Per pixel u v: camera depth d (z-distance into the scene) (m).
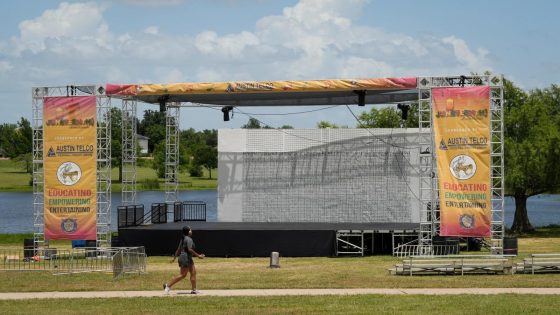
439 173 35.81
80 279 27.67
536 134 54.50
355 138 43.91
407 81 36.69
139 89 38.12
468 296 22.59
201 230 37.59
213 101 45.38
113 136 127.06
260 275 28.62
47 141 37.62
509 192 55.00
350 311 20.28
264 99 44.69
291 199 44.28
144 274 29.22
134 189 42.81
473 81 36.53
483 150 35.50
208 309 20.75
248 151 44.72
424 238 37.47
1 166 173.00
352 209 43.78
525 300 21.75
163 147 127.00
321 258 36.47
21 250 39.03
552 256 30.41
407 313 19.91
